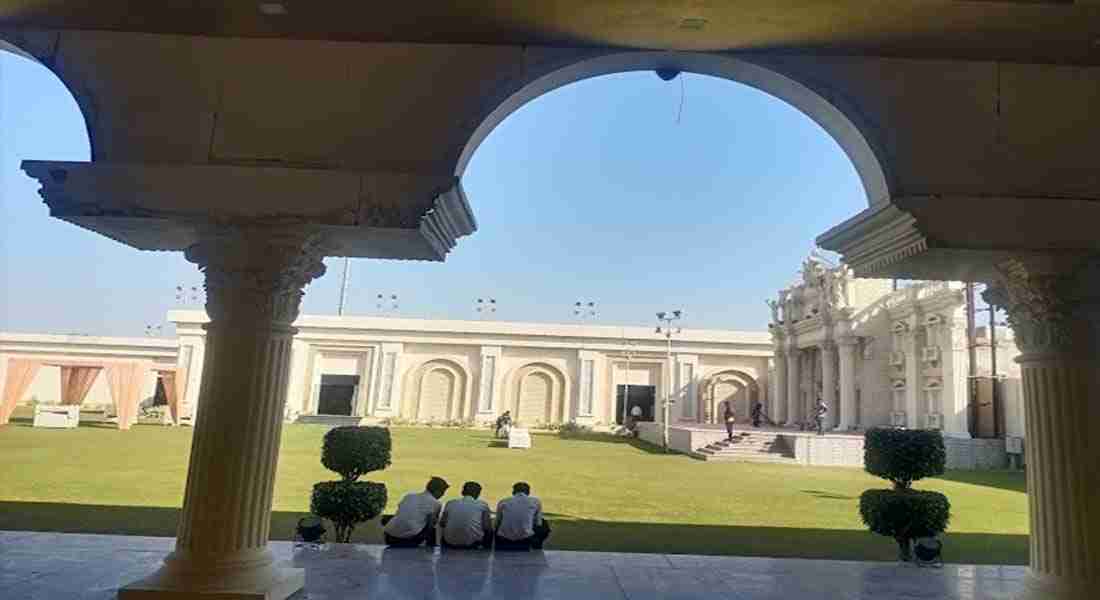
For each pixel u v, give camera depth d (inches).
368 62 168.9
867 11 147.9
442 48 168.9
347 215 160.6
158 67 169.2
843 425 1059.3
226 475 160.7
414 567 209.0
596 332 1414.9
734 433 906.1
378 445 255.8
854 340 1078.4
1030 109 166.2
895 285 1083.9
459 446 872.9
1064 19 149.1
